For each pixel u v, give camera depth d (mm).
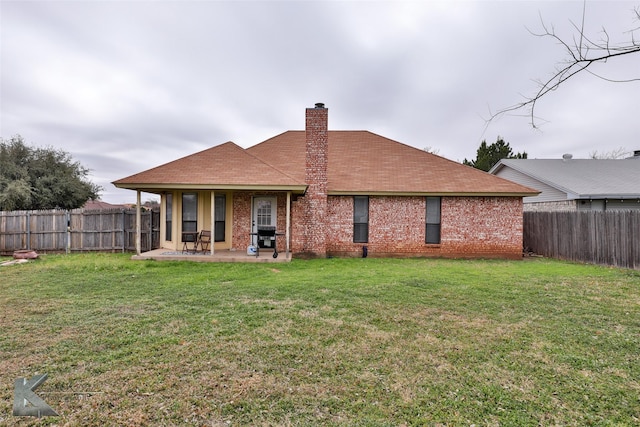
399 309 5379
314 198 12055
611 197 13750
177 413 2688
